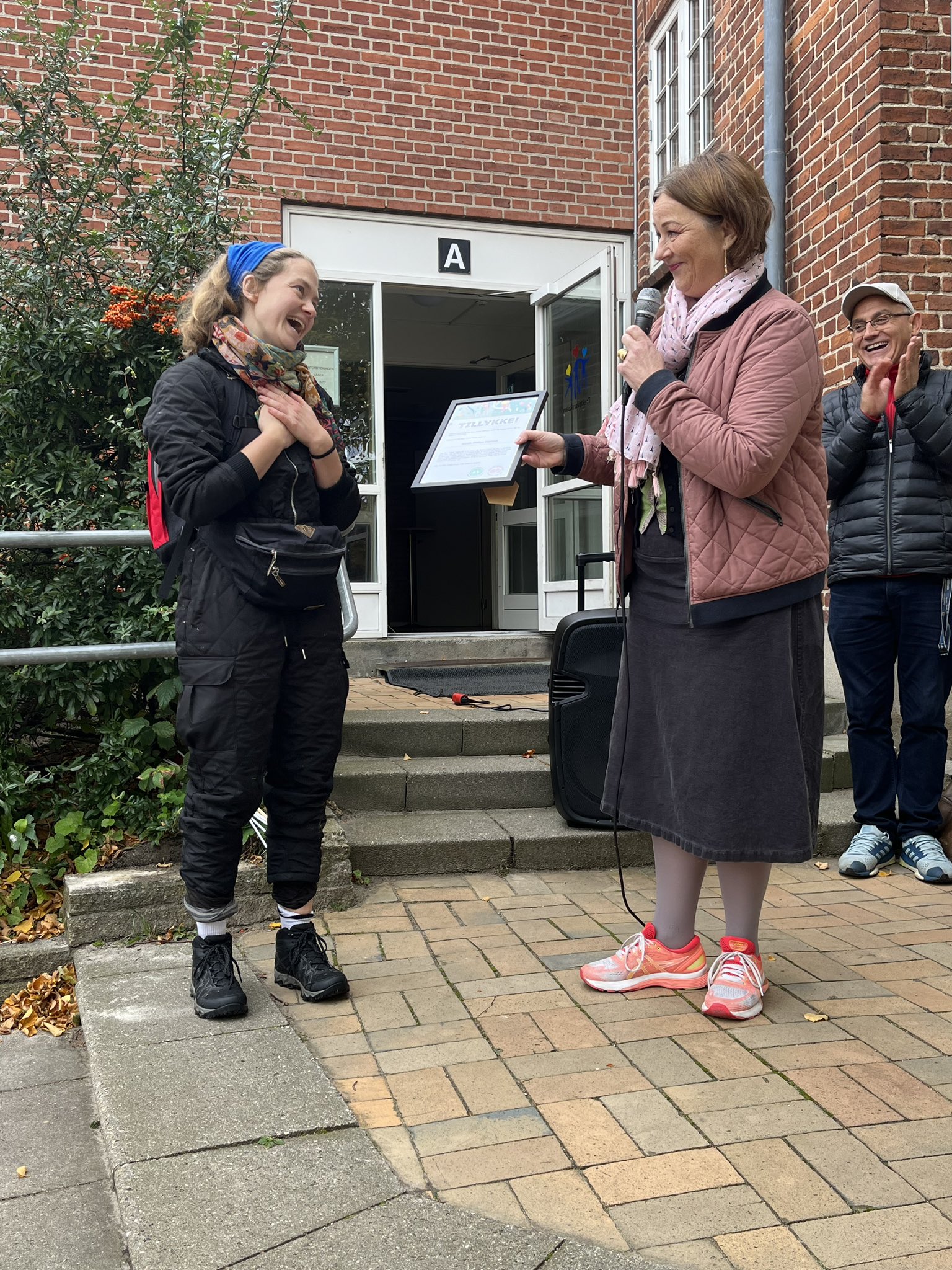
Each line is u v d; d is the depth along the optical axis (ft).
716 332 7.64
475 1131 6.47
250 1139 6.29
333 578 8.25
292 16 21.11
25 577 12.48
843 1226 5.46
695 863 8.52
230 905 8.35
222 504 7.61
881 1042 7.63
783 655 7.70
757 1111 6.64
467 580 42.93
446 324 30.96
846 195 16.30
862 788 12.67
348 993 8.61
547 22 23.13
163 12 14.23
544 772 13.46
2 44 19.34
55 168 13.67
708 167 7.54
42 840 11.38
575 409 23.39
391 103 22.08
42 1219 6.17
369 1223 5.51
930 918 10.55
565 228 23.62
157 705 12.53
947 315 15.61
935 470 11.95
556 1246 5.31
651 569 8.31
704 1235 5.41
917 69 15.37
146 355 12.47
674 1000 8.45
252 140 21.20
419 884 11.65
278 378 8.04
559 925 10.27
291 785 8.65
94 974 9.07
